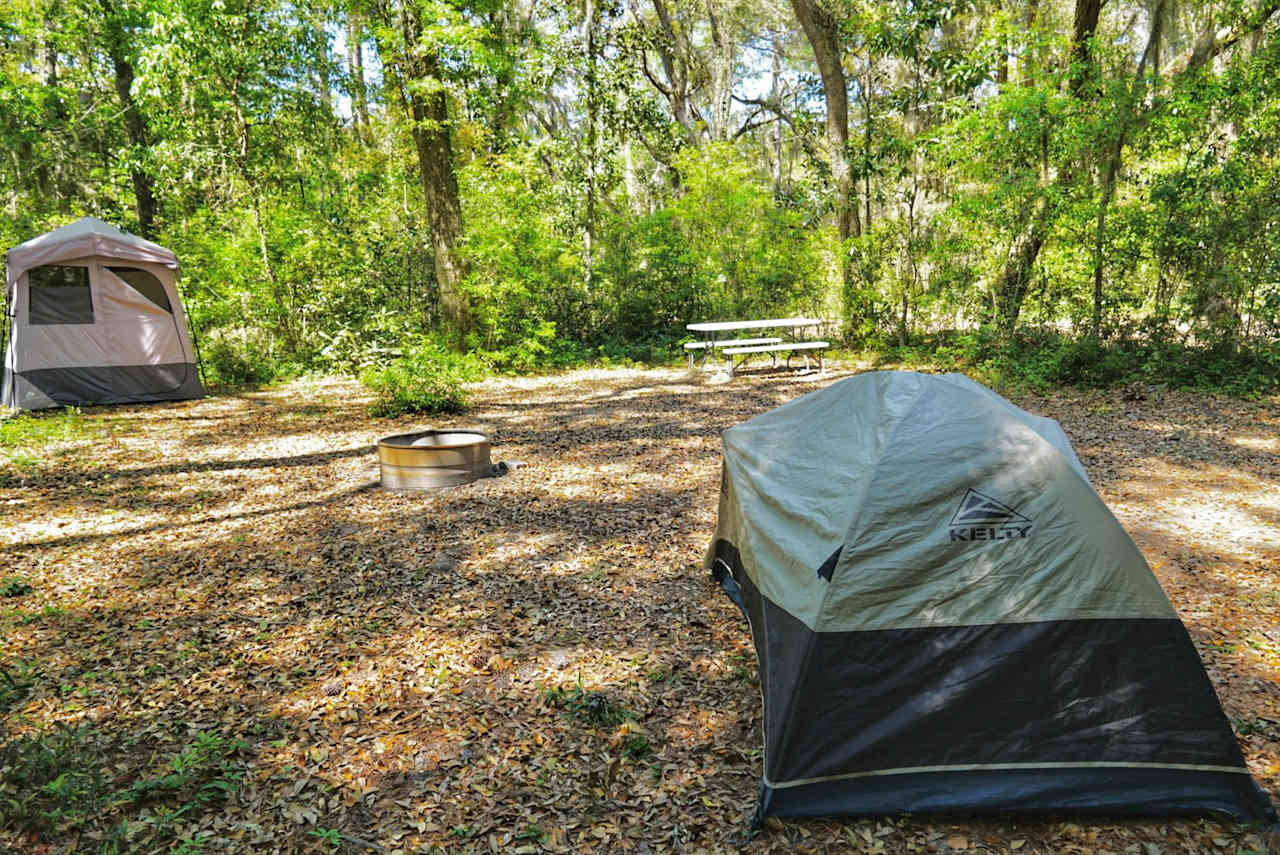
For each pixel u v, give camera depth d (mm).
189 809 2715
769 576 3236
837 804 2645
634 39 22844
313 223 14703
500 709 3379
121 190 19328
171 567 5070
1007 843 2521
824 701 2713
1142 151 10992
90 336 10992
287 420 10164
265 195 15281
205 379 13406
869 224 15500
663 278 17375
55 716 3332
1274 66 10078
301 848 2543
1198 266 10273
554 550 5332
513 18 20734
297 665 3797
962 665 2729
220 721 3309
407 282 16031
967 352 12633
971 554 2805
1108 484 6391
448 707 3406
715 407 10641
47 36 17484
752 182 17922
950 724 2705
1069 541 2773
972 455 2963
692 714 3303
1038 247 11930
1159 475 6578
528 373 14625
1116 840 2516
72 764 2871
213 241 14273
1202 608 4141
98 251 10828
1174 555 4883
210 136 14812
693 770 2918
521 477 7246
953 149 12352
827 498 3146
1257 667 3523
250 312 14344
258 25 13414
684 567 4988
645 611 4355
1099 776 2648
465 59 13828
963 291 12828
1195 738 2646
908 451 3031
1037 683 2705
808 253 16547
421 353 11312
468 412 10680
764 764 2725
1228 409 8766
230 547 5438
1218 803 2592
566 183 18625
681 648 3910
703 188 17266
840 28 15758
